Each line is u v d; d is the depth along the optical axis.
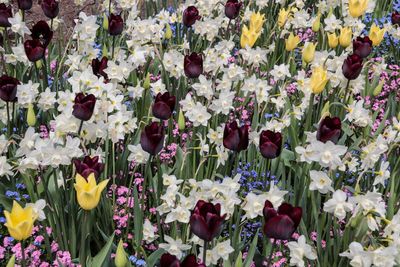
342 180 2.09
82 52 2.49
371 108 2.61
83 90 1.99
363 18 3.13
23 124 2.32
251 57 2.44
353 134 2.38
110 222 1.96
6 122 2.29
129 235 1.96
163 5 3.32
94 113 1.95
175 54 2.40
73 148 1.80
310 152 1.80
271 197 1.77
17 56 2.41
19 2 2.51
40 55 2.21
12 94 2.08
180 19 2.93
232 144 1.82
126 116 1.99
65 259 1.81
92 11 3.35
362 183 2.16
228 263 1.79
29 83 2.17
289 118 2.20
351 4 2.59
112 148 2.05
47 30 2.26
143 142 1.80
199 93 2.20
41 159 1.82
